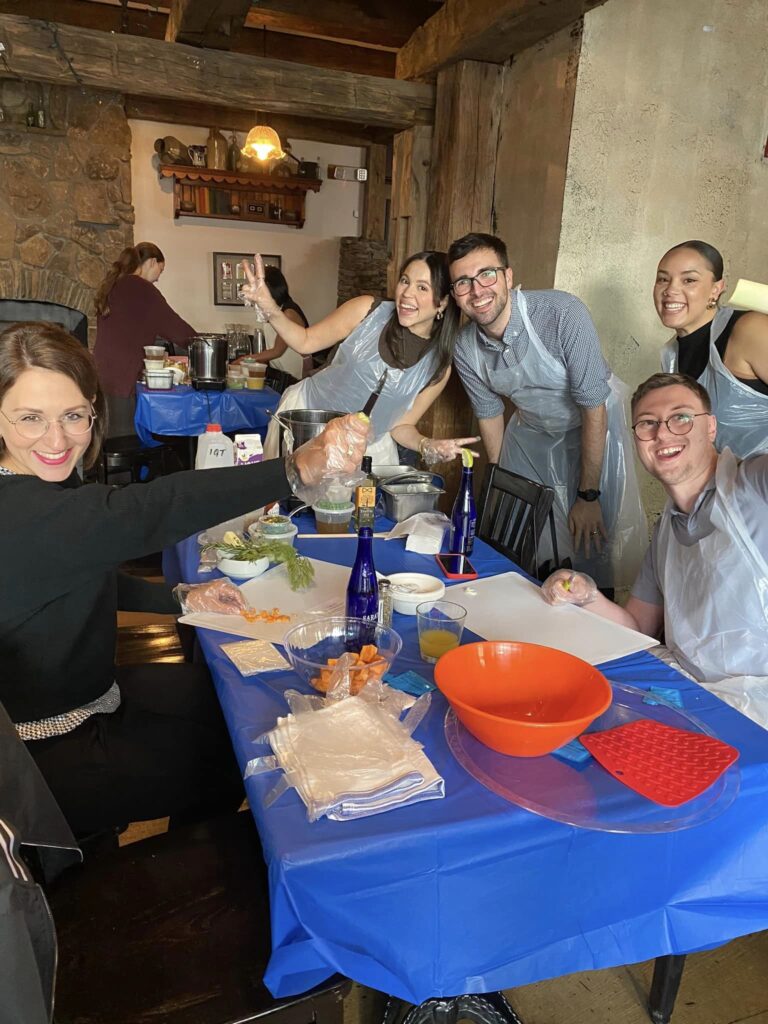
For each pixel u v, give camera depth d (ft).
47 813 2.67
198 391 11.72
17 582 3.49
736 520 4.46
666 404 4.67
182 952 3.12
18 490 3.45
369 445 8.26
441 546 6.09
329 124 19.81
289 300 14.62
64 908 3.30
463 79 10.80
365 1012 4.52
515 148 10.66
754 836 3.18
